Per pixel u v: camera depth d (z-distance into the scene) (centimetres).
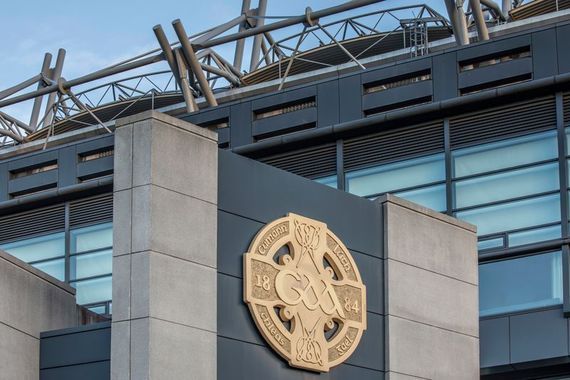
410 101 4309
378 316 3103
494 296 3850
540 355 3722
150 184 2664
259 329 2806
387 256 3156
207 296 2716
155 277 2623
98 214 4678
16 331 2858
